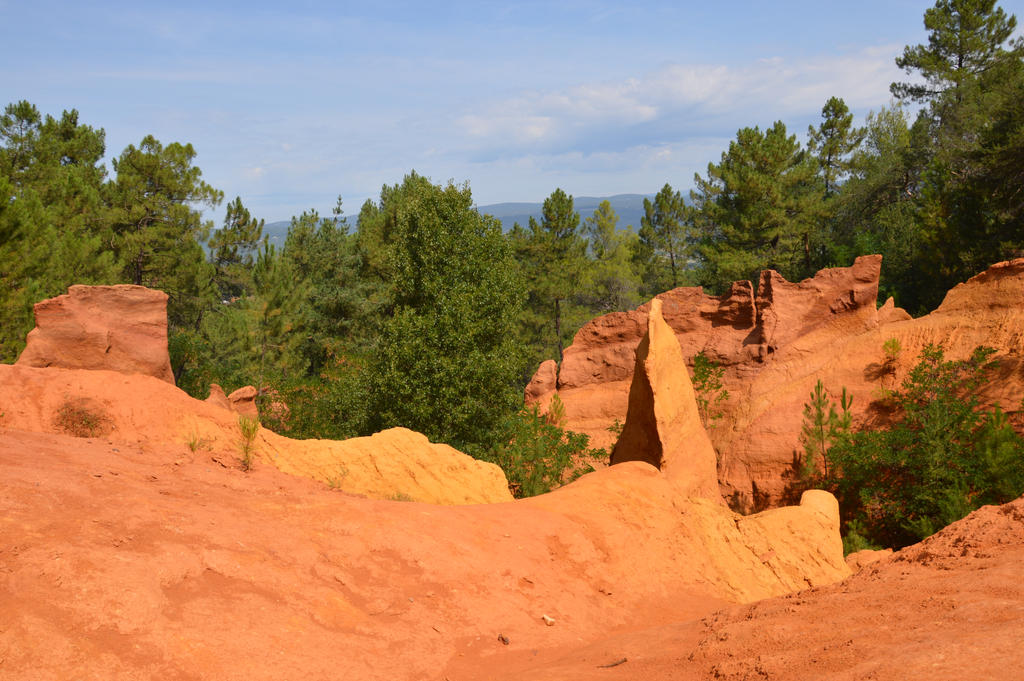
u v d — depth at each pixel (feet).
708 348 103.14
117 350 48.21
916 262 146.00
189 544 22.27
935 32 199.72
